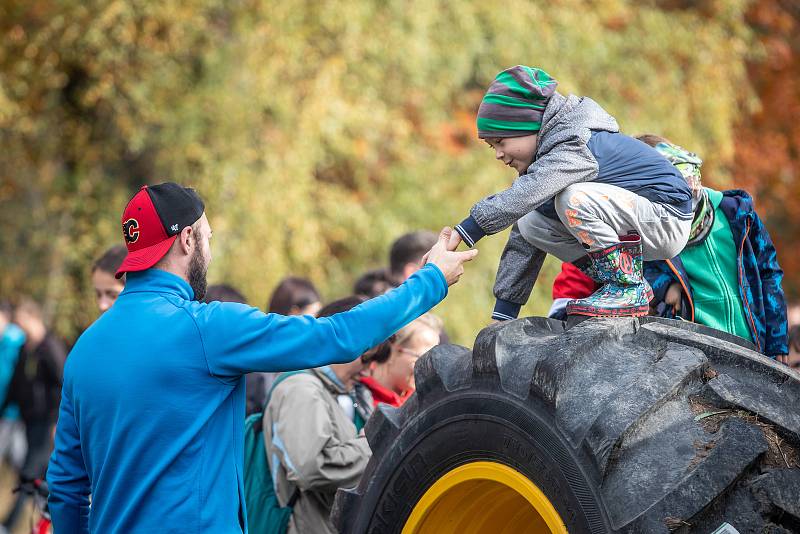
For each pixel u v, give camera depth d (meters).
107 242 31.42
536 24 33.81
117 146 32.91
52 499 7.92
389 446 7.55
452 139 34.31
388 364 11.30
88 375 7.36
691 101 35.72
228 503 7.29
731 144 35.78
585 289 9.09
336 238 31.42
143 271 7.59
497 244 30.44
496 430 6.65
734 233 8.54
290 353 7.18
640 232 7.34
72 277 32.62
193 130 29.91
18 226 33.44
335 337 7.21
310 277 30.52
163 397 7.17
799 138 40.62
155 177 31.64
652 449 5.94
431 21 32.06
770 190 40.47
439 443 7.12
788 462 5.82
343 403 10.89
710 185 35.62
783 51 40.00
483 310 29.64
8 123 31.62
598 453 5.95
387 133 33.47
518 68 7.61
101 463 7.34
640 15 36.31
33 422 19.84
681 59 36.44
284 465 9.68
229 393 7.39
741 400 6.07
